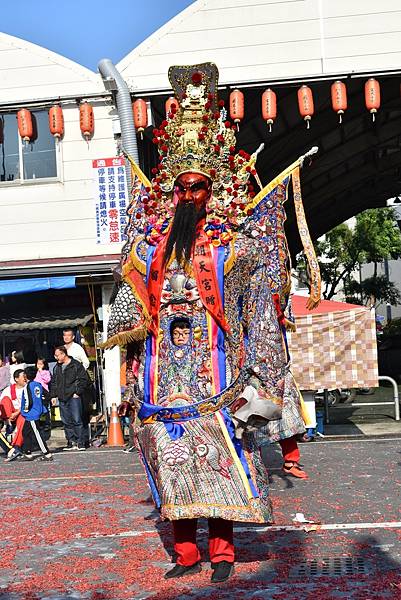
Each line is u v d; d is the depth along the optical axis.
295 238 27.80
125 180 14.72
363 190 26.42
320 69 14.30
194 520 4.76
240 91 14.51
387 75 14.22
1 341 15.21
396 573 4.74
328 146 20.05
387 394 22.78
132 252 4.72
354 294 40.06
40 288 14.30
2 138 15.14
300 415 8.17
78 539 5.94
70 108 14.97
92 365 14.93
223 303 4.50
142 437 4.61
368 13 14.27
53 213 14.98
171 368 4.50
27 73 14.95
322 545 5.43
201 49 14.49
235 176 4.76
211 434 4.37
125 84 14.28
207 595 4.38
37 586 4.74
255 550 5.32
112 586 4.67
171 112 4.90
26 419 11.48
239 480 4.34
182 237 4.53
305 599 4.28
